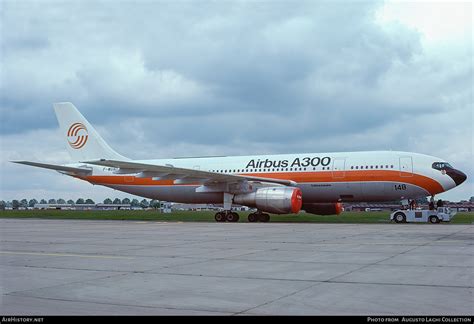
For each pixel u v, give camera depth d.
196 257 12.05
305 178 31.28
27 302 7.00
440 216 29.22
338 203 32.97
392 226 25.50
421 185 28.94
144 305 6.77
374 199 30.25
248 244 15.45
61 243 16.20
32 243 16.25
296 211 29.92
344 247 14.20
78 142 38.75
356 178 29.95
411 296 7.21
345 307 6.57
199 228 24.88
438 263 10.61
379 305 6.66
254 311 6.39
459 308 6.46
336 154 31.31
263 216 32.81
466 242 15.52
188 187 35.19
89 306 6.72
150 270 9.94
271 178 32.44
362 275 9.09
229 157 35.28
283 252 13.02
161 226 27.38
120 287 8.09
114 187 37.66
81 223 32.88
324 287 7.96
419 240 16.33
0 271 9.95
